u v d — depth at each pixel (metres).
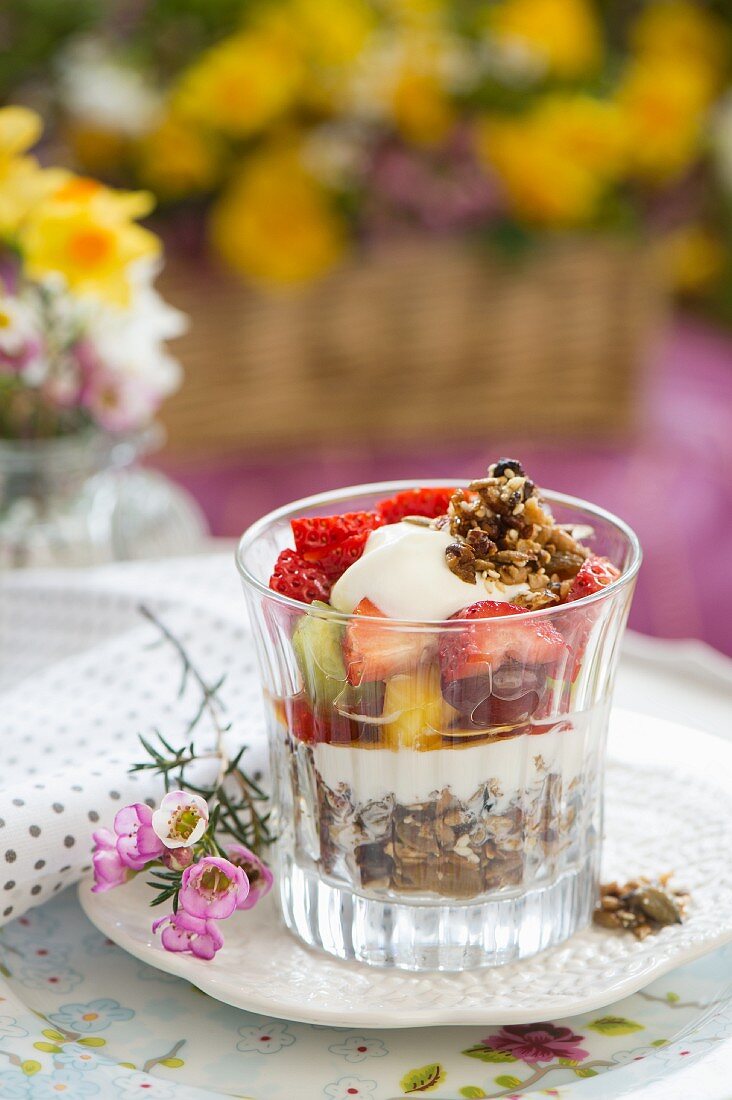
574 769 0.61
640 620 1.23
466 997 0.60
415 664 0.59
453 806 0.60
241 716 0.69
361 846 0.61
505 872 0.61
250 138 1.19
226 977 0.60
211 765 0.65
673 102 1.29
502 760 0.60
